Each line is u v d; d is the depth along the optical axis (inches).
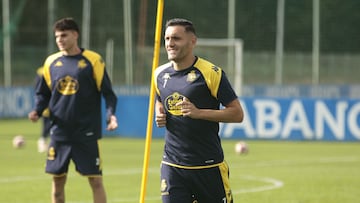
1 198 1013.8
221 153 632.4
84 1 2829.7
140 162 1485.0
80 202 991.6
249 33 2972.4
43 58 2780.5
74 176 1263.5
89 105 810.2
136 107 1988.2
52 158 816.9
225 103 617.0
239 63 2797.7
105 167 1401.3
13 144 1844.2
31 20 2989.7
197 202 635.5
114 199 1019.3
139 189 1118.4
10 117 2640.3
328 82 2861.7
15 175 1266.0
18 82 2763.3
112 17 2869.1
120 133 1999.3
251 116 1953.7
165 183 630.5
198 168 621.6
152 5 2925.7
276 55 2869.1
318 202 987.9
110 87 820.6
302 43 3004.4
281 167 1412.4
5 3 2763.3
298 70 2866.6
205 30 2938.0
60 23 804.6
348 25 2989.7
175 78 625.6
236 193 1066.1
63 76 805.9
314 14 2891.2
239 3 2974.9
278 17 2920.8
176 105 608.7
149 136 659.4
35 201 991.0
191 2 2957.7
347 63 2856.8
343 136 1930.4
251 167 1412.4
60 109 807.7
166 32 617.9
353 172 1336.1
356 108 1924.2
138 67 2802.7
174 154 626.8
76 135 807.7
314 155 1640.0
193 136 619.8
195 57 629.9
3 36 2758.4
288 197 1029.8
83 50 816.9
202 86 617.0
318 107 1931.6
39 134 2161.7
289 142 1934.1
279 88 2847.0
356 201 999.0
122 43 2844.5
